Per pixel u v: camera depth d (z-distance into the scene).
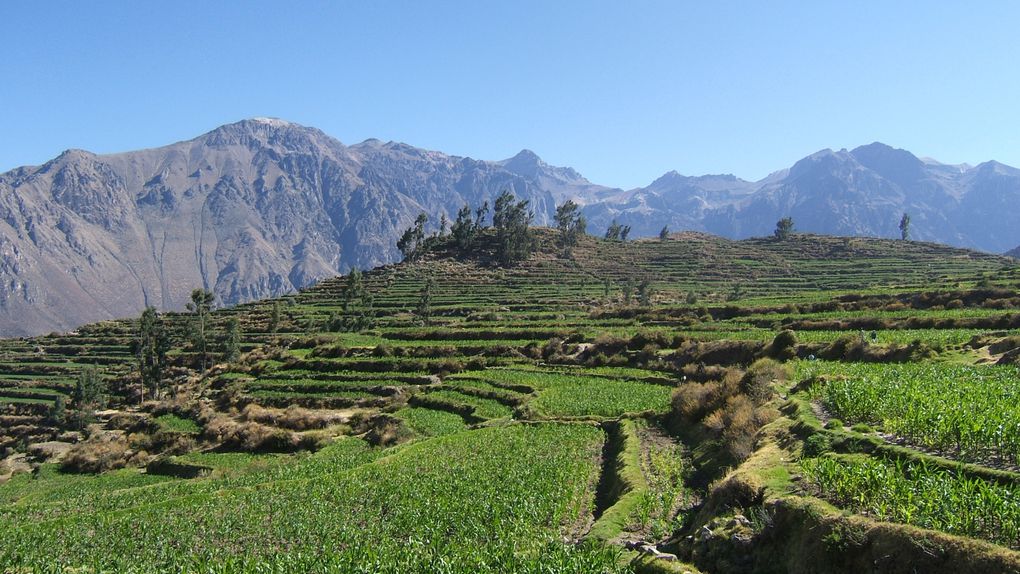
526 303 165.12
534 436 54.28
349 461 54.59
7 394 135.75
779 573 19.75
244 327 167.00
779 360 67.62
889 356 59.50
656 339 91.56
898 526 17.70
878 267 190.88
